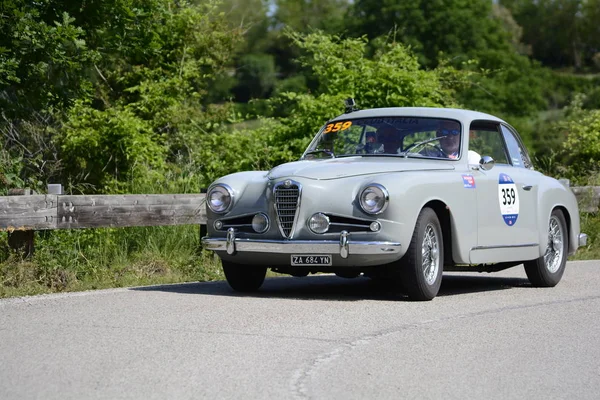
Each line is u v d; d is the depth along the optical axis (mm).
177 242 21188
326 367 10250
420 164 16094
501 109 101625
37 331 12070
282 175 15422
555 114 114125
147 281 18453
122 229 21266
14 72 26938
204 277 19188
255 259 15539
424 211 15312
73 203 18656
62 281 17547
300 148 32469
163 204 20406
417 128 16969
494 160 17859
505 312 14562
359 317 13539
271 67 117938
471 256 16266
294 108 34000
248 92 118062
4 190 22969
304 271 16531
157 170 33469
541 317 14172
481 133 17625
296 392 9117
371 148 16938
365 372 10102
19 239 18047
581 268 22625
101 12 30188
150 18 31922
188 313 13578
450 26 102375
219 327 12422
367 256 14727
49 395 8820
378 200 14695
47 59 28219
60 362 10219
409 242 14945
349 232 14875
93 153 34344
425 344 11734
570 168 34531
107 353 10703
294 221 15109
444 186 15641
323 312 13898
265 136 34875
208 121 42281
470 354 11227
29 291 16453
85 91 31391
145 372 9797
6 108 30516
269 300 15141
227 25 47188
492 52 102688
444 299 15906
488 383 9797
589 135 37906
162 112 40188
